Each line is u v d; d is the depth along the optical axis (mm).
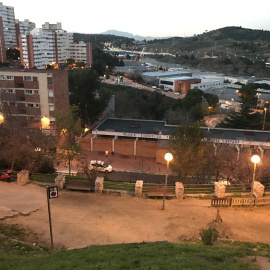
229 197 19969
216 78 150625
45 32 146750
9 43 162375
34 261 10500
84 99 64750
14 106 52531
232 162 34000
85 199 19781
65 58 160250
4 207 17125
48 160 33250
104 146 51719
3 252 11422
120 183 25703
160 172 44094
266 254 11586
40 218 16375
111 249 11930
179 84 129500
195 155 27156
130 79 147625
